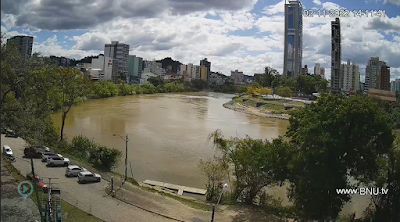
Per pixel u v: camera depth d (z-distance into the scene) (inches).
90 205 1402.6
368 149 1217.4
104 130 3575.3
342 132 1203.2
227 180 1910.7
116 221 1267.2
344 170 1234.6
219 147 2817.4
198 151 2824.8
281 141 1504.7
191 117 5270.7
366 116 1183.6
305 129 1243.8
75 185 1646.2
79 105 6013.8
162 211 1424.7
